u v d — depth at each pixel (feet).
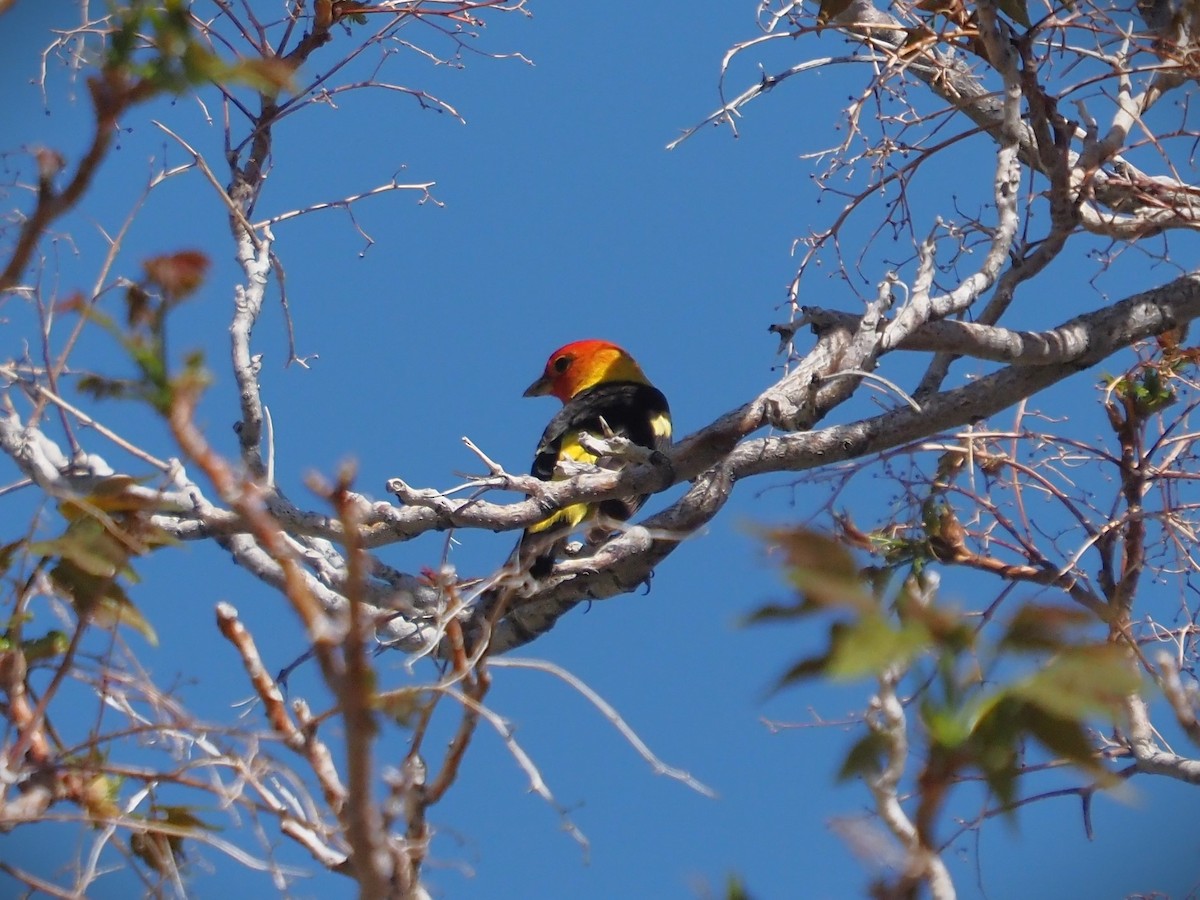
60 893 18.48
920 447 33.68
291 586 13.00
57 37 23.57
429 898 18.49
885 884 10.18
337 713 18.38
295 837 19.51
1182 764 28.63
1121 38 40.57
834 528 25.80
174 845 20.74
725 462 39.14
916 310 34.78
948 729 8.39
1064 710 7.98
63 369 25.25
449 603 19.45
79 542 18.99
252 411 38.91
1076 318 39.24
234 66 12.64
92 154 13.79
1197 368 39.42
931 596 8.58
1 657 20.25
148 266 11.82
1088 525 36.29
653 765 17.30
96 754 20.01
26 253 14.07
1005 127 37.76
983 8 37.17
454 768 17.95
